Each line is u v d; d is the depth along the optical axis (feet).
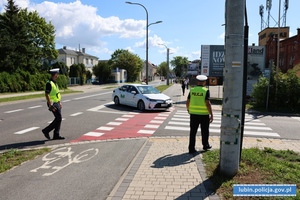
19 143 24.72
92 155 20.56
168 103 49.16
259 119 42.98
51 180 15.44
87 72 215.92
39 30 172.45
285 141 26.27
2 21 130.11
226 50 14.78
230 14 14.51
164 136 27.99
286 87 54.19
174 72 472.03
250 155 18.28
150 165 17.44
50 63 189.37
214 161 17.71
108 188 14.33
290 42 142.82
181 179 14.89
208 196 12.71
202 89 20.59
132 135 28.40
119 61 296.51
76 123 35.58
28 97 76.84
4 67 110.63
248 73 71.10
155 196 12.84
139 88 52.26
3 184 14.89
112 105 57.72
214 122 38.42
